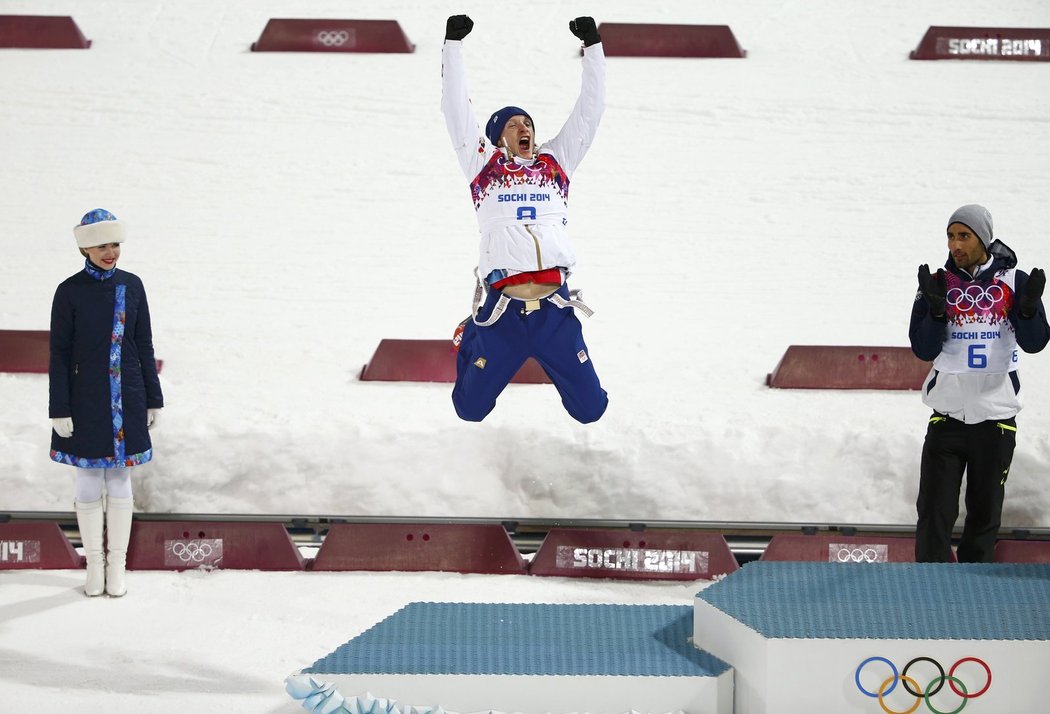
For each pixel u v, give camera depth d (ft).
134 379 69.72
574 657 53.93
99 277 68.74
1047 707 50.83
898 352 93.86
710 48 166.09
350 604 70.08
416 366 94.94
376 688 52.26
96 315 68.33
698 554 75.15
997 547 75.36
